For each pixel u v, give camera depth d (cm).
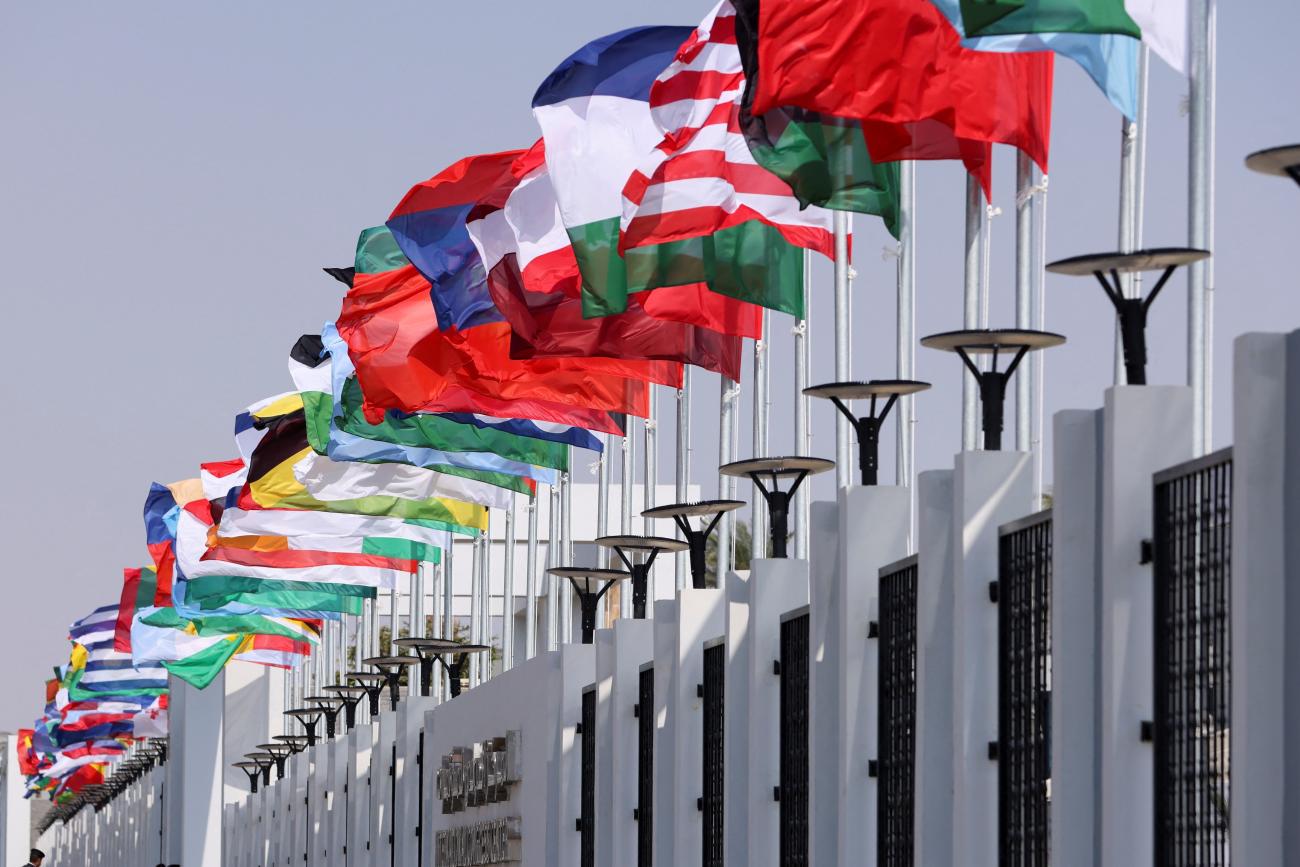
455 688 5522
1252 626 1577
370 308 3819
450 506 5131
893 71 2238
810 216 2823
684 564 4612
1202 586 1689
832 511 2547
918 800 2214
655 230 2806
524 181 3181
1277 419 1588
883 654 2402
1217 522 1667
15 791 15175
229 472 5741
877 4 2234
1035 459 2502
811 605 2548
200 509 6056
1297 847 1552
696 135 2803
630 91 3031
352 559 5750
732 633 2917
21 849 15125
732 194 2800
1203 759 1680
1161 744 1745
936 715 2208
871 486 2436
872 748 2431
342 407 4369
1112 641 1775
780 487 3462
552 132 3016
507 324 3672
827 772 2517
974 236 2341
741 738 2912
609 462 4650
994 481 2092
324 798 6956
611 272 3011
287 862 7694
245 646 7438
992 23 1980
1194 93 2028
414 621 6525
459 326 3512
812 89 2231
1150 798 1775
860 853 2427
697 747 3162
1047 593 1988
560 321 3275
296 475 4988
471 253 3503
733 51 2792
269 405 5025
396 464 4931
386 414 4338
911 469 2808
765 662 2814
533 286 3189
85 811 16675
